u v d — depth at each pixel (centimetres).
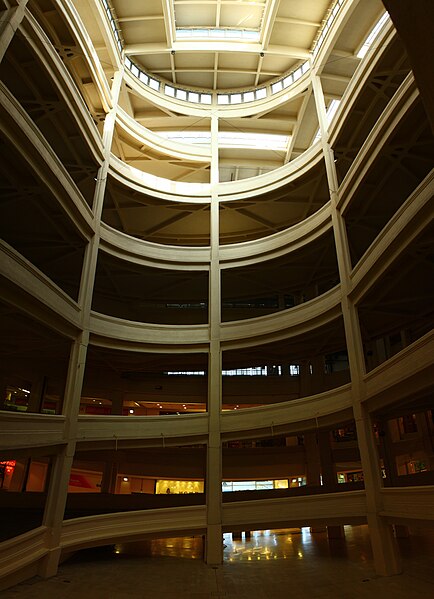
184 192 2581
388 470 2175
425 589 1220
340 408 1789
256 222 2886
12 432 1375
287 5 2284
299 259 2631
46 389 2711
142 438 1992
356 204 2194
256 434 2036
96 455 2720
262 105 2753
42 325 1803
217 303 2344
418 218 1417
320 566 1617
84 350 1889
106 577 1474
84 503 2394
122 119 2494
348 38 2283
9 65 1661
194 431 2070
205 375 3020
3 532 1802
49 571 1470
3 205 1969
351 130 2164
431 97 294
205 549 1836
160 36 2516
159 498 2433
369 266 1673
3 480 2867
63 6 1744
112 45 2336
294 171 2438
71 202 1817
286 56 2597
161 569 1631
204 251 2488
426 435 2534
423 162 1906
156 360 2662
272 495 2445
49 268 2584
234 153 3016
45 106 1839
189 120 2862
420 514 1338
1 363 2402
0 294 1398
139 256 2356
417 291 2127
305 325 2094
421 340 1329
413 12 265
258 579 1449
